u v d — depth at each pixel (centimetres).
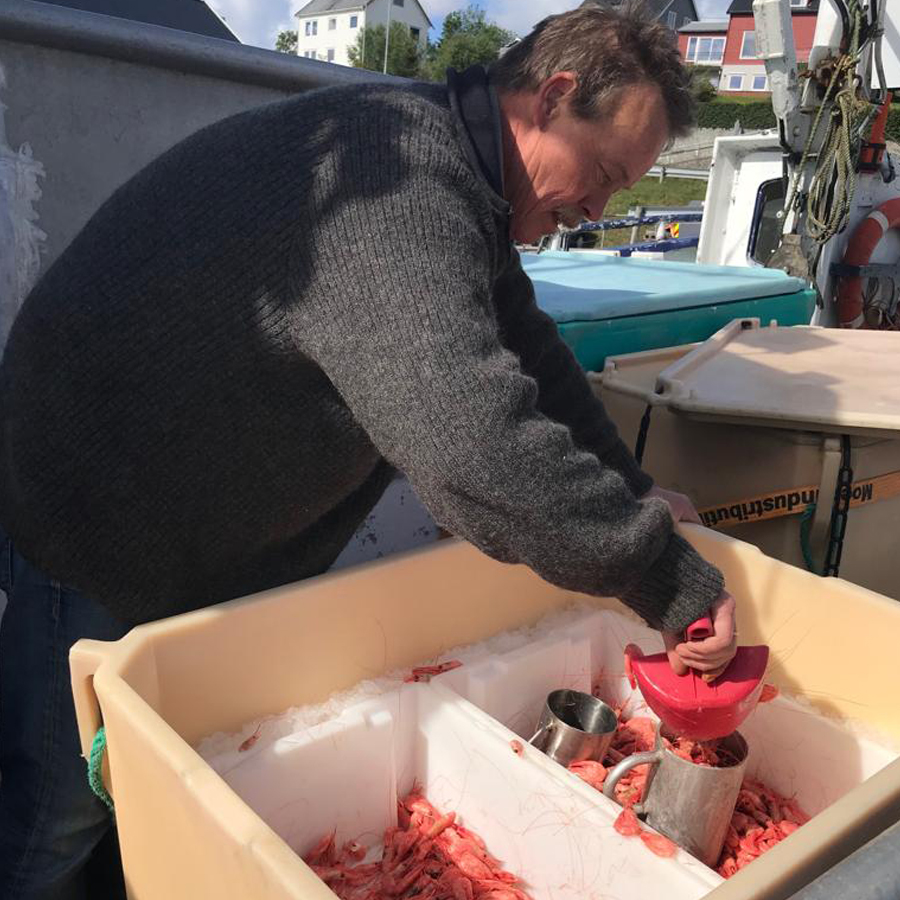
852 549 203
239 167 103
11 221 176
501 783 113
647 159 115
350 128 99
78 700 100
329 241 94
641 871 96
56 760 132
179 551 124
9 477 125
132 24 187
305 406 113
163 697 106
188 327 107
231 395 111
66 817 134
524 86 111
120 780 95
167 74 198
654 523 97
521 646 140
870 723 123
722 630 101
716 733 105
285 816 113
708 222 445
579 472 94
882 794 78
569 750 125
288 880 67
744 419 192
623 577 96
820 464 192
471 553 134
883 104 374
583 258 354
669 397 202
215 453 117
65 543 122
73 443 118
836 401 193
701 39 3994
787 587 131
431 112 103
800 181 341
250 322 104
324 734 114
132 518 121
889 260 432
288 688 118
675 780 108
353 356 92
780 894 69
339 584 120
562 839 104
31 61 178
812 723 126
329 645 121
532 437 90
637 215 662
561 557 93
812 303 310
